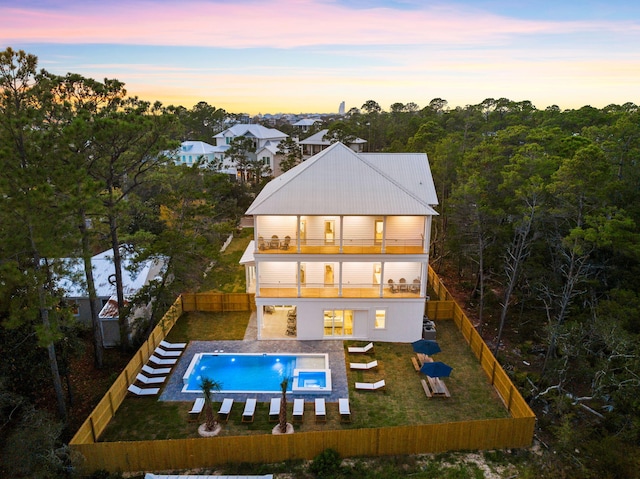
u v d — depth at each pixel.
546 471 18.28
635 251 24.25
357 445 19.27
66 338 21.81
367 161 30.42
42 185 17.39
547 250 32.62
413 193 28.75
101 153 24.31
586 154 26.22
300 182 28.44
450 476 18.41
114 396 22.00
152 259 28.98
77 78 23.34
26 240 18.28
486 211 31.19
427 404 22.94
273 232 30.00
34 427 17.20
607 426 21.77
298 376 25.16
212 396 23.36
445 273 44.38
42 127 21.08
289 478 18.17
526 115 68.50
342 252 28.08
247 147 77.31
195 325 31.52
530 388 25.47
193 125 125.69
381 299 28.48
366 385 24.06
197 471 18.64
